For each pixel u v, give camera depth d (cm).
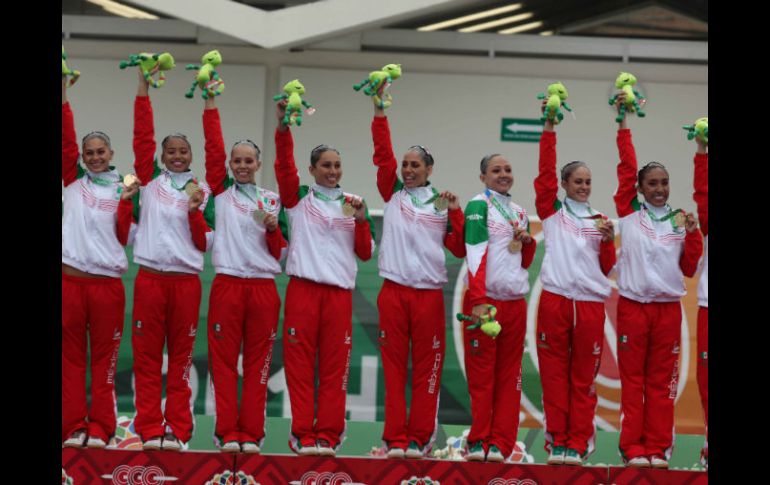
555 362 1248
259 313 1236
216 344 1234
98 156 1237
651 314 1256
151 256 1223
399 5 1742
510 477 1209
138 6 1877
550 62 1955
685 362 1570
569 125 1956
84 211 1220
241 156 1250
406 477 1206
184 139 1260
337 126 1947
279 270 1254
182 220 1234
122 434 1463
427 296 1238
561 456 1235
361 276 1583
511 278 1231
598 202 1950
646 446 1262
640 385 1259
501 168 1259
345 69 1953
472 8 1923
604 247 1256
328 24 1766
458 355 1559
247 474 1202
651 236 1258
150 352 1228
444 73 1955
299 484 1203
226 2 1778
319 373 1239
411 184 1254
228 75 1938
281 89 1941
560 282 1247
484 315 1190
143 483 1197
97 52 1939
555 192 1260
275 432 1491
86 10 1934
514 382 1243
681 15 1953
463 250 1260
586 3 1958
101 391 1229
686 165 1952
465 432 1500
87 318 1226
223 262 1238
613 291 1587
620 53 1948
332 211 1245
